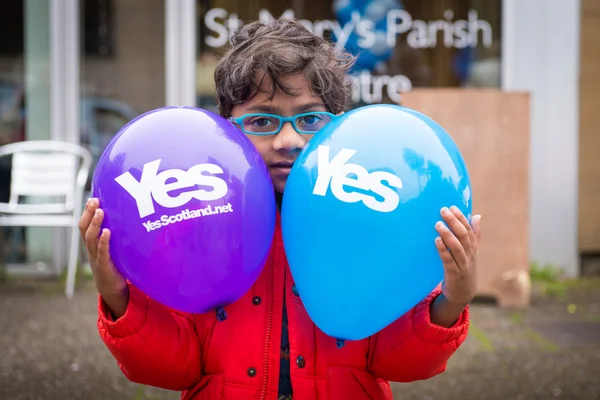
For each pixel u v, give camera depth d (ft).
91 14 18.33
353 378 4.72
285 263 4.91
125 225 4.09
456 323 4.64
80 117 18.54
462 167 4.33
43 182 16.99
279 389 4.90
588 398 9.74
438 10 18.21
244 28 5.33
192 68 18.25
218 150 4.23
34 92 18.44
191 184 4.08
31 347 11.95
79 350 11.82
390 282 4.10
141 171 4.11
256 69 4.64
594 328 13.25
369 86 18.25
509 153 14.74
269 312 4.80
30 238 18.43
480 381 10.39
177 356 4.69
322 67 4.78
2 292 16.19
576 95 18.24
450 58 18.31
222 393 4.69
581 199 18.51
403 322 4.68
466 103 14.67
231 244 4.14
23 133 18.52
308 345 4.73
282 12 18.07
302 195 4.26
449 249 4.10
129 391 10.00
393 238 4.02
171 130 4.25
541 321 13.76
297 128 4.73
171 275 4.13
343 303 4.18
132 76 18.38
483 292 15.01
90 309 14.61
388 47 18.22
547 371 10.81
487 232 14.92
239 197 4.17
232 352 4.73
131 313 4.53
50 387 10.11
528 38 18.22
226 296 4.33
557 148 18.34
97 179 4.26
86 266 18.49
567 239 18.43
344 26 18.13
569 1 18.06
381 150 4.14
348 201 4.06
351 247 4.06
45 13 18.28
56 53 18.25
